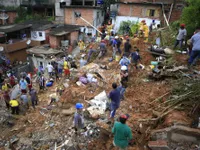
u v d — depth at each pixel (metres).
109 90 10.50
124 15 24.58
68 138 7.74
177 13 22.03
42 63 21.73
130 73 11.08
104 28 20.44
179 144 6.05
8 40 24.05
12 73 20.02
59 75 15.43
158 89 9.11
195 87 7.53
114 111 7.92
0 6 31.45
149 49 13.02
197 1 11.12
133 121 7.50
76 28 25.17
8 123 9.98
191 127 6.20
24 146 7.94
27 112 10.90
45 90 13.31
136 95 9.31
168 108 7.43
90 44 19.69
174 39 13.52
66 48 23.06
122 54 14.00
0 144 8.51
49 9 31.16
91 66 13.21
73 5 27.47
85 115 8.67
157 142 6.07
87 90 10.77
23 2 31.08
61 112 9.55
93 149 6.86
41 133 8.48
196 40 9.35
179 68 9.73
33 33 25.03
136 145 6.43
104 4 28.66
